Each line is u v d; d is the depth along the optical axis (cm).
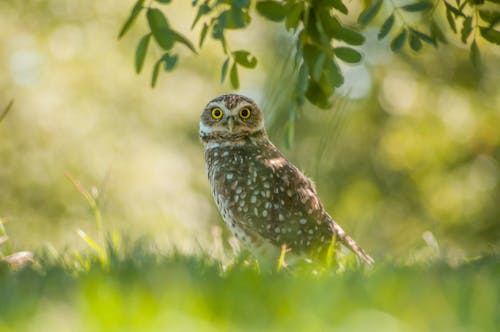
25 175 2027
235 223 905
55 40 2086
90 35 2116
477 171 2234
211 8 704
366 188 2450
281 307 532
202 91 2189
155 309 518
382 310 539
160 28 709
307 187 902
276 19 725
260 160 912
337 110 822
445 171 2267
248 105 945
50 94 2039
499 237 2230
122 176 1988
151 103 2125
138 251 833
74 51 2088
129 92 2102
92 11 2145
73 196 2028
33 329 473
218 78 2208
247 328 486
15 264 784
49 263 779
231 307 536
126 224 1925
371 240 1272
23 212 2033
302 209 883
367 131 2438
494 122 2172
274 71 777
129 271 669
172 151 2086
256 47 2300
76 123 2033
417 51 766
